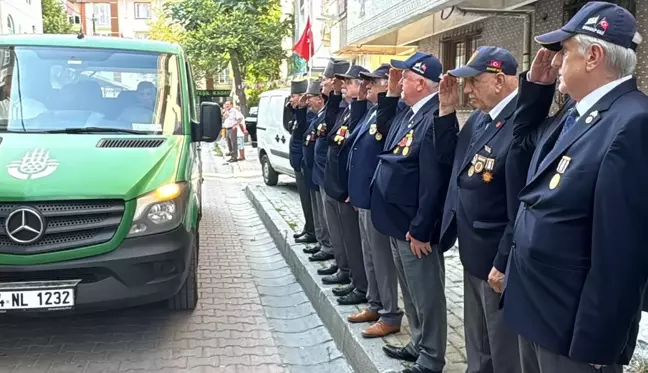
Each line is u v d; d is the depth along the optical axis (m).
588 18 1.90
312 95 6.05
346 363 3.95
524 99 2.37
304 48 11.64
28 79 4.76
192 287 4.77
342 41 12.35
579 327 1.80
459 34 8.27
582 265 1.84
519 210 2.14
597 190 1.75
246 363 3.96
